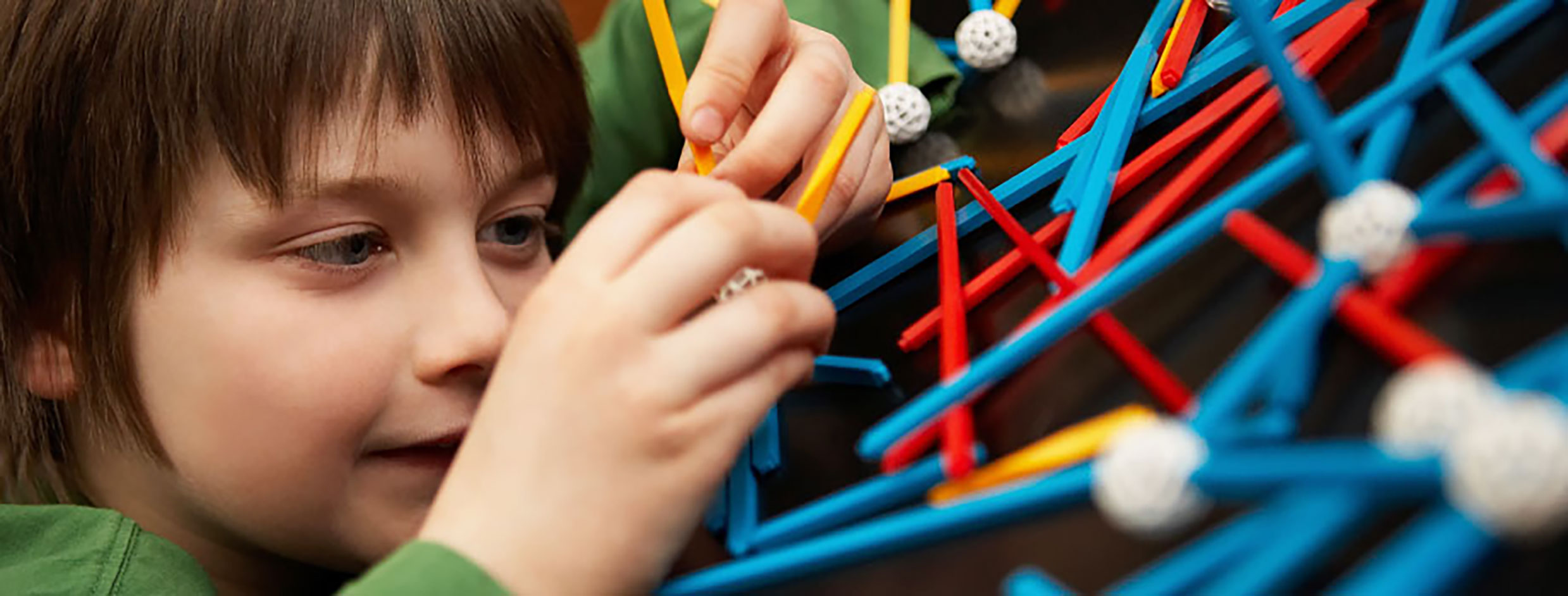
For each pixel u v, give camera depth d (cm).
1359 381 26
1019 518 28
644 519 34
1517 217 23
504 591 33
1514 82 32
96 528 56
